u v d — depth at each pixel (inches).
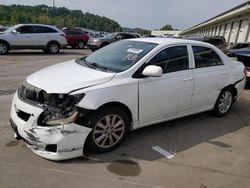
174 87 184.5
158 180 138.5
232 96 241.6
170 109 189.0
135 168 147.6
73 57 627.5
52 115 140.9
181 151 170.7
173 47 189.5
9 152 153.6
